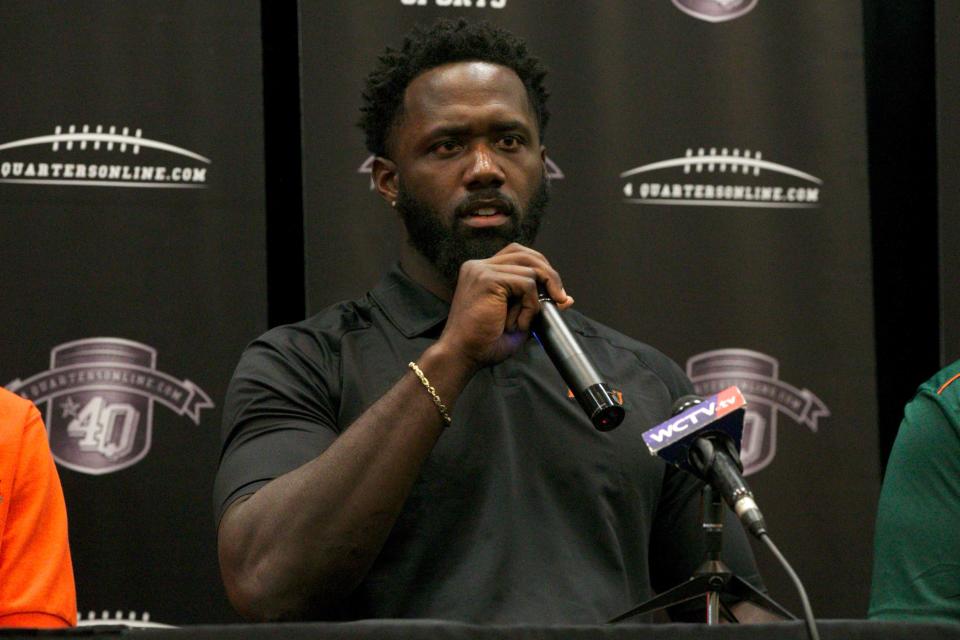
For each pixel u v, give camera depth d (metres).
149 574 5.32
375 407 3.47
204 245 5.54
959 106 5.87
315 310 5.48
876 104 6.42
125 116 5.55
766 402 5.70
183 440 5.42
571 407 3.89
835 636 2.52
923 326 6.34
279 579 3.35
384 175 4.26
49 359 5.40
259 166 5.60
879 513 4.10
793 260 5.80
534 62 4.32
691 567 3.90
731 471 2.85
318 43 5.62
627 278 5.70
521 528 3.67
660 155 5.79
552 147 5.74
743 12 5.91
